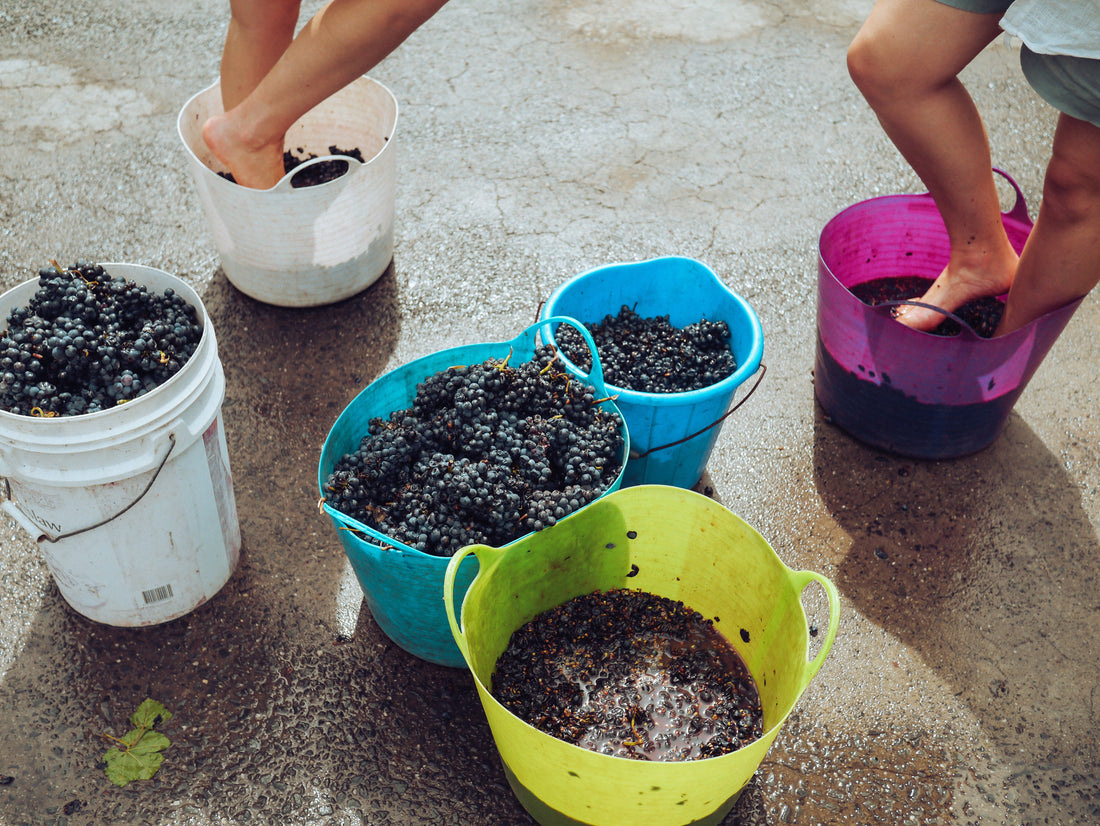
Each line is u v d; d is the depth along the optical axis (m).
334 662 1.80
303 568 1.93
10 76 2.93
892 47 1.77
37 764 1.66
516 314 2.39
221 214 2.18
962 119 1.85
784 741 1.73
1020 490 2.10
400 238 2.55
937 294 2.10
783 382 2.29
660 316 2.15
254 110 2.04
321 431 2.14
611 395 1.80
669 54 3.23
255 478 2.05
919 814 1.66
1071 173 1.75
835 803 1.67
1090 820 1.66
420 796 1.65
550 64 3.15
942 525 2.04
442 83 3.03
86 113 2.83
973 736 1.75
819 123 2.98
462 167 2.76
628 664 1.71
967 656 1.85
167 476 1.62
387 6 1.83
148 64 3.02
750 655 1.70
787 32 3.38
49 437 1.50
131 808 1.62
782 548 2.00
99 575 1.71
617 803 1.44
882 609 1.91
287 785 1.65
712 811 1.52
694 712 1.66
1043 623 1.90
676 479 2.02
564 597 1.77
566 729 1.62
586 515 1.64
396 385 1.84
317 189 2.12
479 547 1.51
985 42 1.76
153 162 2.71
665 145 2.87
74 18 3.18
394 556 1.57
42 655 1.78
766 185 2.76
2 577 1.87
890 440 2.13
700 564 1.72
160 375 1.65
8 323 1.66
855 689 1.80
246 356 2.26
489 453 1.68
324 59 1.93
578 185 2.73
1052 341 1.98
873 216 2.24
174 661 1.79
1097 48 1.59
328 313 2.37
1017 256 2.16
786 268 2.54
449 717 1.74
